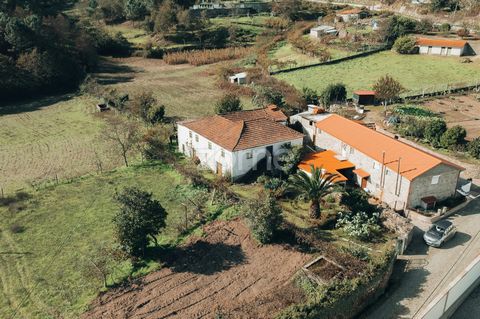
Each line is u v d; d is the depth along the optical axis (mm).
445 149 50781
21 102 75375
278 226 35188
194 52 104625
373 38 96312
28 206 41188
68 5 133500
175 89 80375
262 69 85562
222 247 34250
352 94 69688
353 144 44594
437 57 87625
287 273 31422
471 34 94125
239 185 43625
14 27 81375
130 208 32312
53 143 56750
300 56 94312
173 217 38375
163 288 30250
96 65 95812
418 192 39156
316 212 37344
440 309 27469
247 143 44344
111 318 27828
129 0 125312
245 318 27594
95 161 50719
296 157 44656
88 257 33531
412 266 33188
